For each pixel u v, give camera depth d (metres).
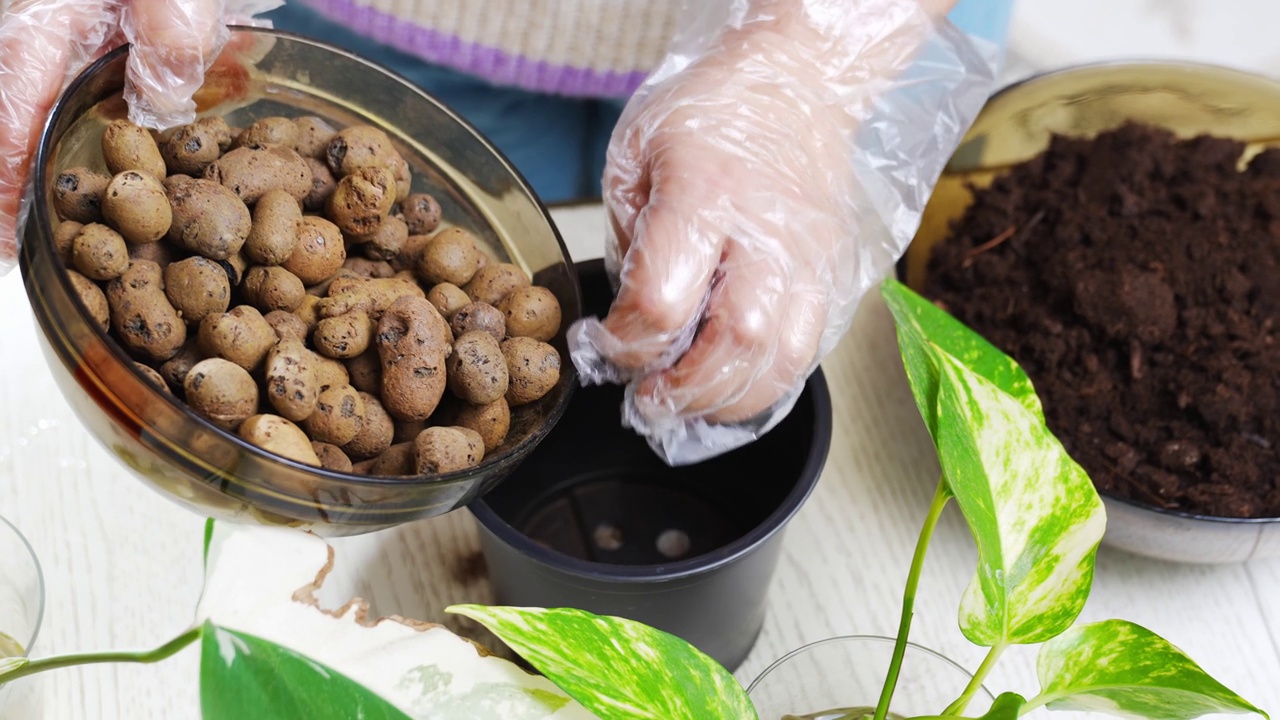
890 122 0.63
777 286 0.57
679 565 0.54
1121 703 0.50
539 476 0.64
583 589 0.55
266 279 0.54
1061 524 0.52
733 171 0.58
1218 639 0.63
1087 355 0.70
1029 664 0.62
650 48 0.72
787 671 0.54
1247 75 0.75
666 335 0.56
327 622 0.47
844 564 0.65
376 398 0.55
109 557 0.62
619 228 0.60
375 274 0.58
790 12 0.61
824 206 0.60
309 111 0.59
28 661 0.48
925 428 0.69
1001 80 1.03
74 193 0.53
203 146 0.55
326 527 0.52
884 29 0.62
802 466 0.58
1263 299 0.71
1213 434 0.67
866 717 0.53
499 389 0.54
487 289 0.58
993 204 0.75
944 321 0.58
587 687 0.47
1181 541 0.61
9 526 0.55
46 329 0.50
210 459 0.50
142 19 0.54
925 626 0.63
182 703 0.59
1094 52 1.09
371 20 0.71
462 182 0.60
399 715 0.47
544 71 0.73
